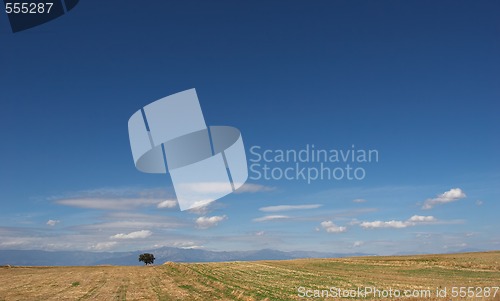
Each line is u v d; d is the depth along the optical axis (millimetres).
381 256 91438
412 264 65875
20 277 61531
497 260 64375
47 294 40562
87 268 83875
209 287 43594
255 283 45094
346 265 70250
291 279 48938
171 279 54781
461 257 73438
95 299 36750
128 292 41562
